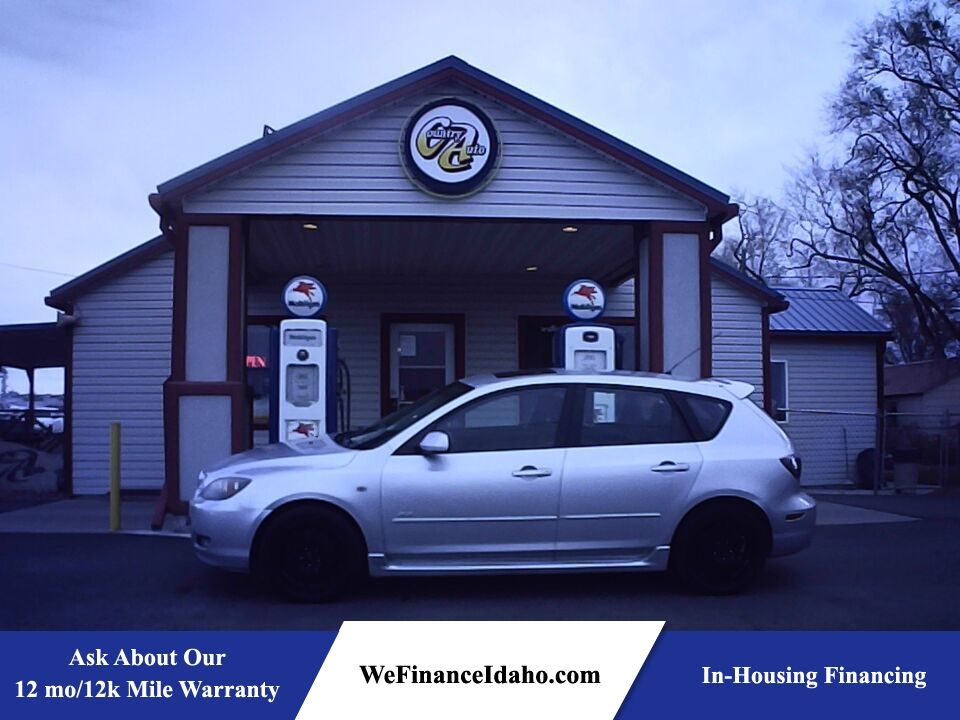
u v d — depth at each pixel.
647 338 10.85
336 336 10.02
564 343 10.41
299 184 10.25
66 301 14.38
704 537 6.89
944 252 30.92
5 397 39.16
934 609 6.67
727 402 7.18
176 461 9.86
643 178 10.70
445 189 10.30
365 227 11.70
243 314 10.24
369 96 10.19
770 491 6.92
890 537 9.89
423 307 15.23
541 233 12.05
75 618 6.23
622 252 13.34
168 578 7.41
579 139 10.55
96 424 14.30
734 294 16.38
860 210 30.88
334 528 6.55
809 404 19.05
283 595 6.62
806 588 7.32
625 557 6.82
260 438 14.76
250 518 6.50
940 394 35.75
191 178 9.94
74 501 13.21
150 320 14.40
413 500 6.56
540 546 6.69
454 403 6.86
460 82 10.38
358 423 14.96
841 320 19.55
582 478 6.71
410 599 6.81
